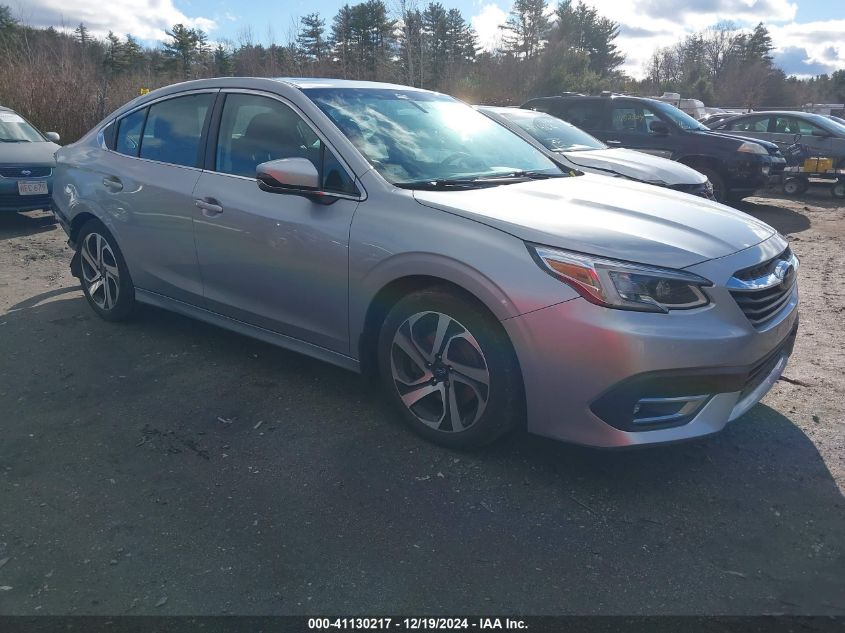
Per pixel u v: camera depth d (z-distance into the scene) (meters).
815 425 3.63
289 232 3.62
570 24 51.41
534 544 2.68
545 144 8.09
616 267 2.78
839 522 2.83
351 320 3.49
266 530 2.75
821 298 6.08
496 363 3.02
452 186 3.51
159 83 19.19
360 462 3.24
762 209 12.09
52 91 15.30
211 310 4.28
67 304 5.55
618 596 2.41
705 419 2.90
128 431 3.52
